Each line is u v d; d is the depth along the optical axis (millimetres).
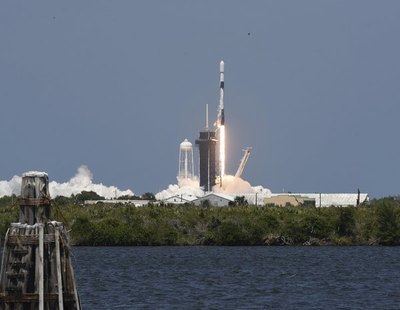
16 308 154375
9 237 154875
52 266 155375
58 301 154250
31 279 155125
